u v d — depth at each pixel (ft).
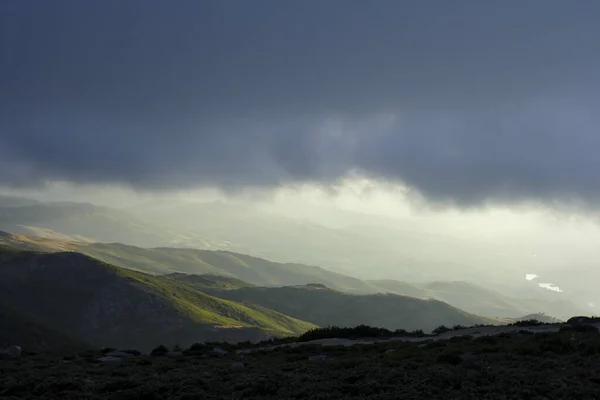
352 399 75.72
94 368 105.29
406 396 75.20
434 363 95.20
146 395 79.92
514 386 78.48
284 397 78.18
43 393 82.89
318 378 87.20
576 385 78.48
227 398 78.23
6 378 92.02
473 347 108.17
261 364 105.50
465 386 78.69
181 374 95.40
